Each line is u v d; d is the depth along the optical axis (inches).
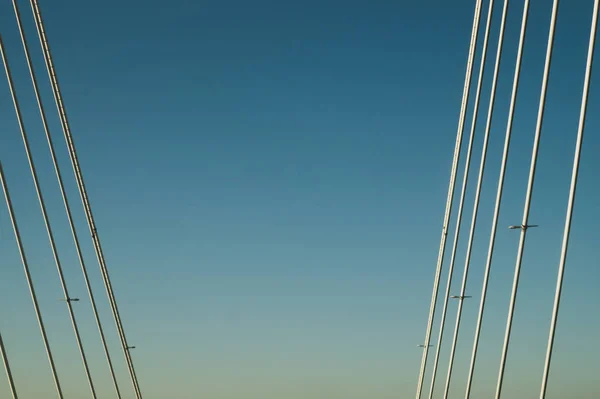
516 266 677.3
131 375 1176.2
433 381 1131.3
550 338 590.6
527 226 669.3
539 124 645.3
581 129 571.8
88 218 1120.2
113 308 1170.0
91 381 1055.6
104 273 1151.6
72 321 1056.8
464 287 988.6
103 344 1153.4
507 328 688.4
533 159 655.1
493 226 829.2
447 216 1089.4
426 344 1218.6
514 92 756.0
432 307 1196.5
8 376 788.0
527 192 663.1
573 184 576.1
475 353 854.5
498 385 690.8
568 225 580.1
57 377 924.0
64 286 1046.4
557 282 585.9
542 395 591.5
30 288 924.0
